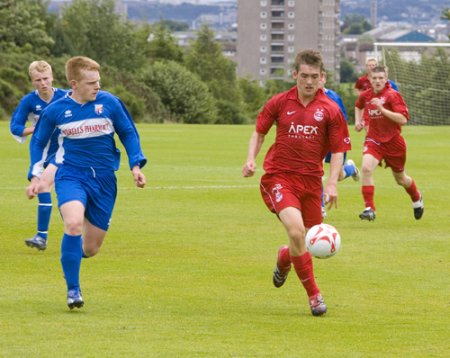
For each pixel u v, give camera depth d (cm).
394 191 3831
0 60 12900
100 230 1827
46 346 1441
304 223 1828
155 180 4112
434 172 4669
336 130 1788
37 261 2236
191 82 15362
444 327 1611
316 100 1797
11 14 14000
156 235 2645
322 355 1416
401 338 1530
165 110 14850
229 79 19962
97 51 17012
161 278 2042
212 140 7075
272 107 1816
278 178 1798
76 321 1616
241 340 1501
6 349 1420
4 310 1700
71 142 1803
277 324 1625
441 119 9656
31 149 1855
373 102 2942
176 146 6353
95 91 1792
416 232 2772
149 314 1688
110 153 1823
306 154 1791
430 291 1930
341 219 3055
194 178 4219
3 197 3434
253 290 1934
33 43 14138
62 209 1741
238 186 3903
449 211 3250
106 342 1472
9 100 11775
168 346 1452
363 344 1489
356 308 1767
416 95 9606
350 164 3466
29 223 2845
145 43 19525
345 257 2333
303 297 1873
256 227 2823
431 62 9531
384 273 2130
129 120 1833
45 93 2530
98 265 2184
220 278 2056
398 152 2997
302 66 1764
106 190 1819
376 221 3012
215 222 2912
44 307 1731
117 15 17262
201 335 1529
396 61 9462
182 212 3127
